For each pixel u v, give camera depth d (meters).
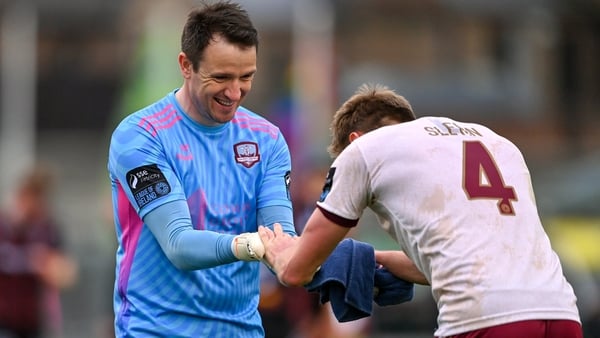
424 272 15.07
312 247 15.17
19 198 37.22
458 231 14.54
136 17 85.69
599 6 78.31
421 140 15.12
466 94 79.31
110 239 38.56
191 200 16.34
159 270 16.33
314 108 59.34
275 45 88.88
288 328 33.62
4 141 83.00
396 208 14.94
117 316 16.66
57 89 100.31
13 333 36.81
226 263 15.70
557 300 14.51
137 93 50.78
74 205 73.06
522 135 82.25
